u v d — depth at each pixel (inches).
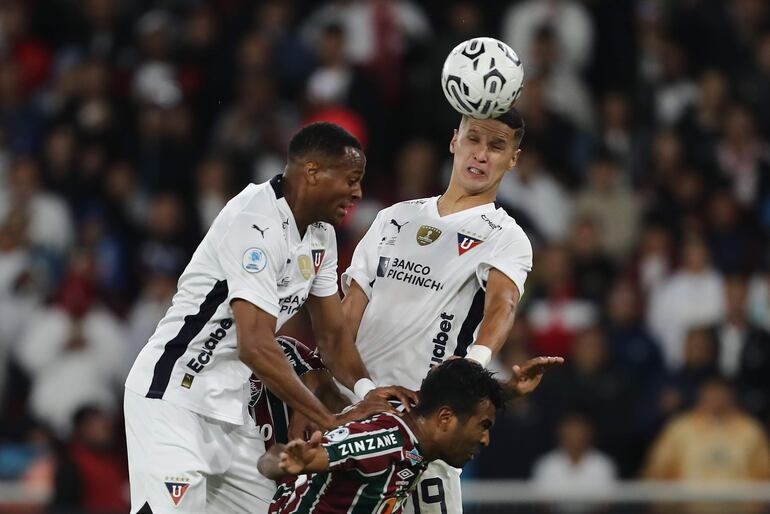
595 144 1961.1
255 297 842.2
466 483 1476.4
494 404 805.9
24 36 2135.8
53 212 1847.9
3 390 1700.3
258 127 1926.7
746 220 1866.4
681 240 1792.6
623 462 1556.3
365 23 2015.3
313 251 889.5
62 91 1998.0
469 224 908.0
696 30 2106.3
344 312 925.2
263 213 858.1
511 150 912.3
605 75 2066.9
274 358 839.1
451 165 1913.1
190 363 873.5
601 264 1744.6
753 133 1979.6
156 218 1797.5
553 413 1558.8
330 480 805.2
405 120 1972.2
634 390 1590.8
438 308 900.0
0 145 1978.3
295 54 2036.2
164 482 860.0
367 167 1907.0
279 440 929.5
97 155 1908.2
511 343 1593.3
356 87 1926.7
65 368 1673.2
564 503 1409.9
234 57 2025.1
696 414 1553.9
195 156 1909.4
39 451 1588.3
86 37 2110.0
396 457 797.9
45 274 1797.5
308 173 859.4
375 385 910.4
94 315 1704.0
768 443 1585.9
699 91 2014.0
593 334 1605.6
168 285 1721.2
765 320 1738.4
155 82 1983.3
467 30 1977.1
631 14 2105.1
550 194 1846.7
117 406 1689.2
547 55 1987.0
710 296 1712.6
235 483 922.1
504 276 882.8
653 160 1924.2
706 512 1409.9
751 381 1625.2
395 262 917.2
